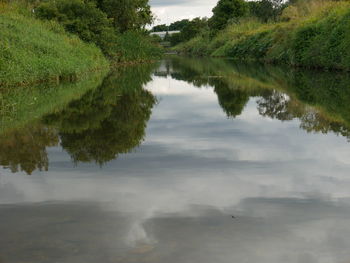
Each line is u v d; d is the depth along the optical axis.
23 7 25.47
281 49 28.88
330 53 18.94
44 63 14.99
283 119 6.69
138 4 34.62
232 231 2.53
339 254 2.24
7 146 5.02
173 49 95.69
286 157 4.34
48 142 5.22
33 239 2.46
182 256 2.22
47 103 9.06
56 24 23.20
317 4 31.16
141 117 7.25
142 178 3.68
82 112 7.81
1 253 2.28
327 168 3.90
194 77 17.70
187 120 6.88
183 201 3.08
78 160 4.33
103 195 3.25
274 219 2.72
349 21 17.61
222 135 5.57
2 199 3.20
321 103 8.38
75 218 2.78
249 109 7.96
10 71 12.63
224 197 3.15
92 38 25.73
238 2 66.38
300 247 2.32
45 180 3.67
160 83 14.88
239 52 42.69
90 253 2.26
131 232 2.54
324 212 2.83
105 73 20.73
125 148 4.86
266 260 2.17
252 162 4.16
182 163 4.17
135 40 35.22
